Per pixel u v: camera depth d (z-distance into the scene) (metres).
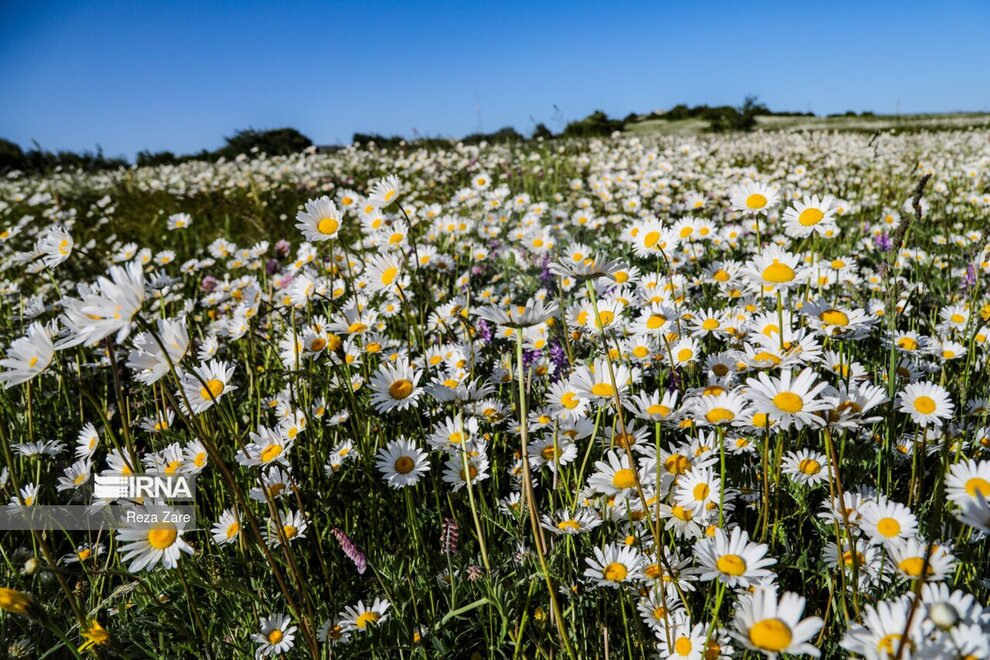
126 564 2.17
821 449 2.10
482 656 1.88
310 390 2.77
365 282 3.54
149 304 4.57
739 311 2.99
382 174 10.80
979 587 1.59
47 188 12.68
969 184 7.84
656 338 2.68
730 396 1.68
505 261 4.91
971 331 2.88
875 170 9.09
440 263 4.46
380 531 2.35
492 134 15.77
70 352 3.79
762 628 1.12
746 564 1.39
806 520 2.06
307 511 2.29
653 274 3.28
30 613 1.25
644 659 1.67
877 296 3.64
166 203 9.46
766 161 10.76
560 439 2.08
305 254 4.18
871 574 1.67
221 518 2.19
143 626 2.00
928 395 1.94
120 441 3.06
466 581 1.98
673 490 1.82
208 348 2.92
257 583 2.02
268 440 2.15
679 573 1.68
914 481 1.98
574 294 3.98
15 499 2.47
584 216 5.50
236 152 20.94
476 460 2.14
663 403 1.60
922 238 5.25
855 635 1.19
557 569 1.81
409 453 2.15
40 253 3.91
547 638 1.77
